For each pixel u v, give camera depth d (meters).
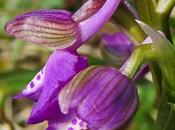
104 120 0.06
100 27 0.07
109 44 0.10
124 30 0.08
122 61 0.10
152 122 0.11
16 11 0.16
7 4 0.16
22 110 0.14
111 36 0.10
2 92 0.13
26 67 0.16
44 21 0.07
